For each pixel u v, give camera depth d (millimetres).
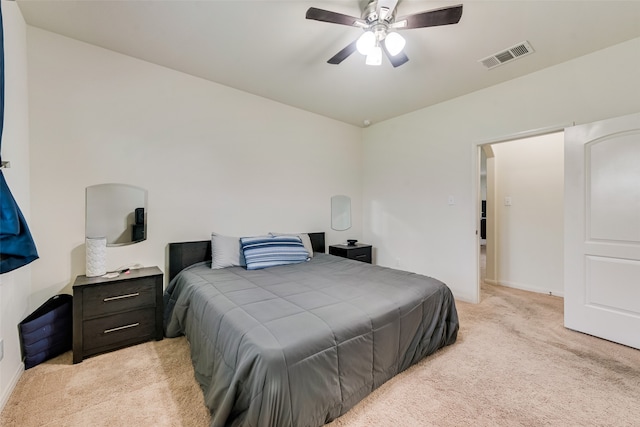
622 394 1637
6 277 1666
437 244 3629
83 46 2355
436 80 2965
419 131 3834
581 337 2377
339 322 1515
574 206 2492
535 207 3758
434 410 1512
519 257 3904
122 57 2531
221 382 1348
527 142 3834
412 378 1799
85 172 2371
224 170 3156
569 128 2521
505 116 2992
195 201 2955
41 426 1390
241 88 3203
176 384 1729
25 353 1873
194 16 2023
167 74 2768
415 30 2121
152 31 2201
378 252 4402
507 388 1699
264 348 1232
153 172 2701
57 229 2250
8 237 1447
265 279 2312
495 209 4125
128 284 2195
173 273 2760
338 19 1785
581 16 1972
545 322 2695
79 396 1611
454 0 1825
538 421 1433
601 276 2354
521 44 2312
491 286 4020
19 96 1951
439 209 3607
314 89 3209
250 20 2062
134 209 2602
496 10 1911
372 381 1611
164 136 2760
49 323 1997
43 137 2195
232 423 1217
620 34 2184
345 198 4418
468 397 1617
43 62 2193
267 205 3525
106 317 2102
